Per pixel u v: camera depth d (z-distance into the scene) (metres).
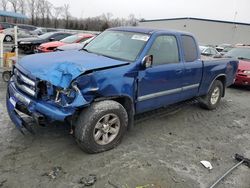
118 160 3.85
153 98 4.67
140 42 4.60
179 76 5.09
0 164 3.53
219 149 4.55
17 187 3.12
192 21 47.91
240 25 48.56
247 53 10.92
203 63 5.78
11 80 4.42
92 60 4.11
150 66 4.43
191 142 4.71
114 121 4.03
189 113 6.33
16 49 9.63
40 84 3.65
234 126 5.76
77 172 3.48
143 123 5.37
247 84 9.64
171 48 4.98
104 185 3.28
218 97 6.80
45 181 3.26
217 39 48.84
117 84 3.93
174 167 3.81
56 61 3.99
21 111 4.00
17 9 57.94
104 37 5.24
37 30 28.67
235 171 3.87
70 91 3.49
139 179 3.45
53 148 4.02
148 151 4.20
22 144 4.07
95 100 3.81
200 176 3.65
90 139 3.78
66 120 3.85
